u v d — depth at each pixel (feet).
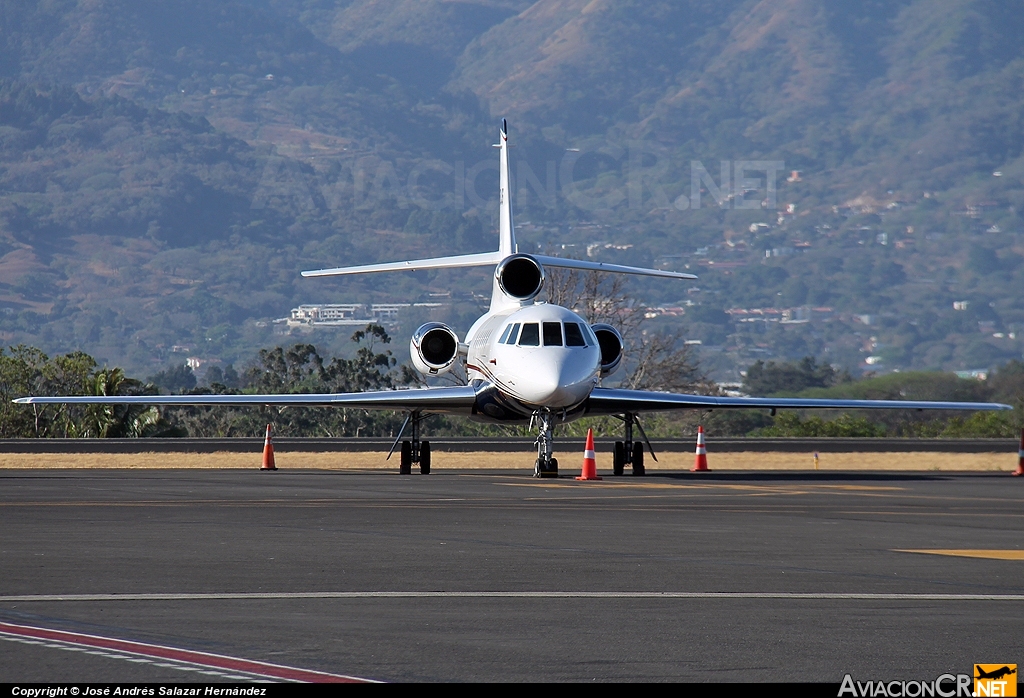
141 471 332.19
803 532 164.86
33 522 172.04
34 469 351.25
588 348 280.31
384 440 448.24
